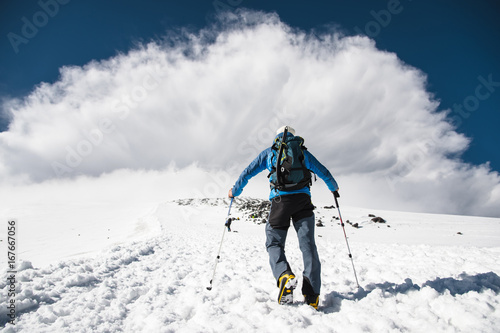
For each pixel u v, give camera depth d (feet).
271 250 8.77
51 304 9.27
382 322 6.94
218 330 7.17
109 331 7.61
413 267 13.76
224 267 15.81
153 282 12.90
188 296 9.98
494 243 36.68
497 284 9.09
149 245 23.31
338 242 29.32
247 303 8.89
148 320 8.05
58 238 42.27
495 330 6.19
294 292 10.07
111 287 11.57
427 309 7.43
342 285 10.97
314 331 6.82
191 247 25.32
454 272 12.14
